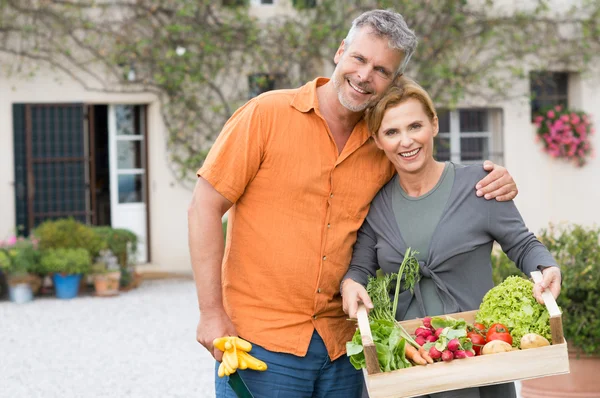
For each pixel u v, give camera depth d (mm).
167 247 11898
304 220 3041
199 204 2980
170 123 11820
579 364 4840
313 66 12195
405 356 2793
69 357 7125
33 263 9961
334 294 3109
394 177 3152
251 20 11891
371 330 2830
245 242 3061
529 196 12781
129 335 7934
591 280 4770
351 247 3131
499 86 12641
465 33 12492
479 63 12547
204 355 7121
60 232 10281
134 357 7090
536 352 2703
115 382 6336
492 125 12875
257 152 3000
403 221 3059
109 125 11836
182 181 11906
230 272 3107
